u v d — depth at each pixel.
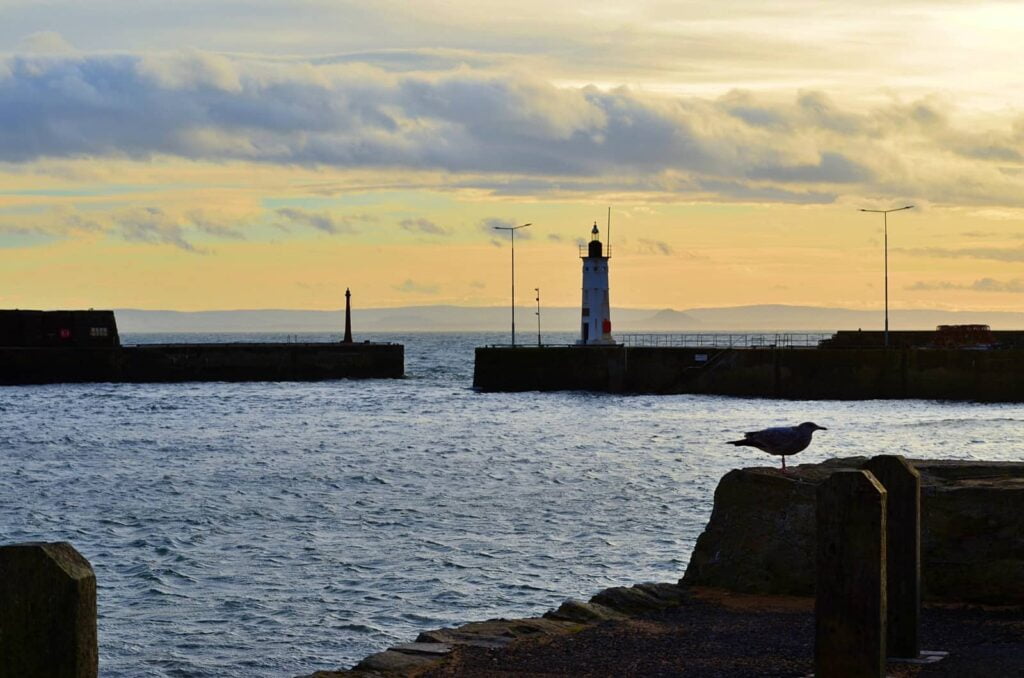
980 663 14.16
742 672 14.28
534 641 16.14
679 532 35.88
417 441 70.62
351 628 25.58
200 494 46.94
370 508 42.25
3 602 7.39
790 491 18.84
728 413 91.50
